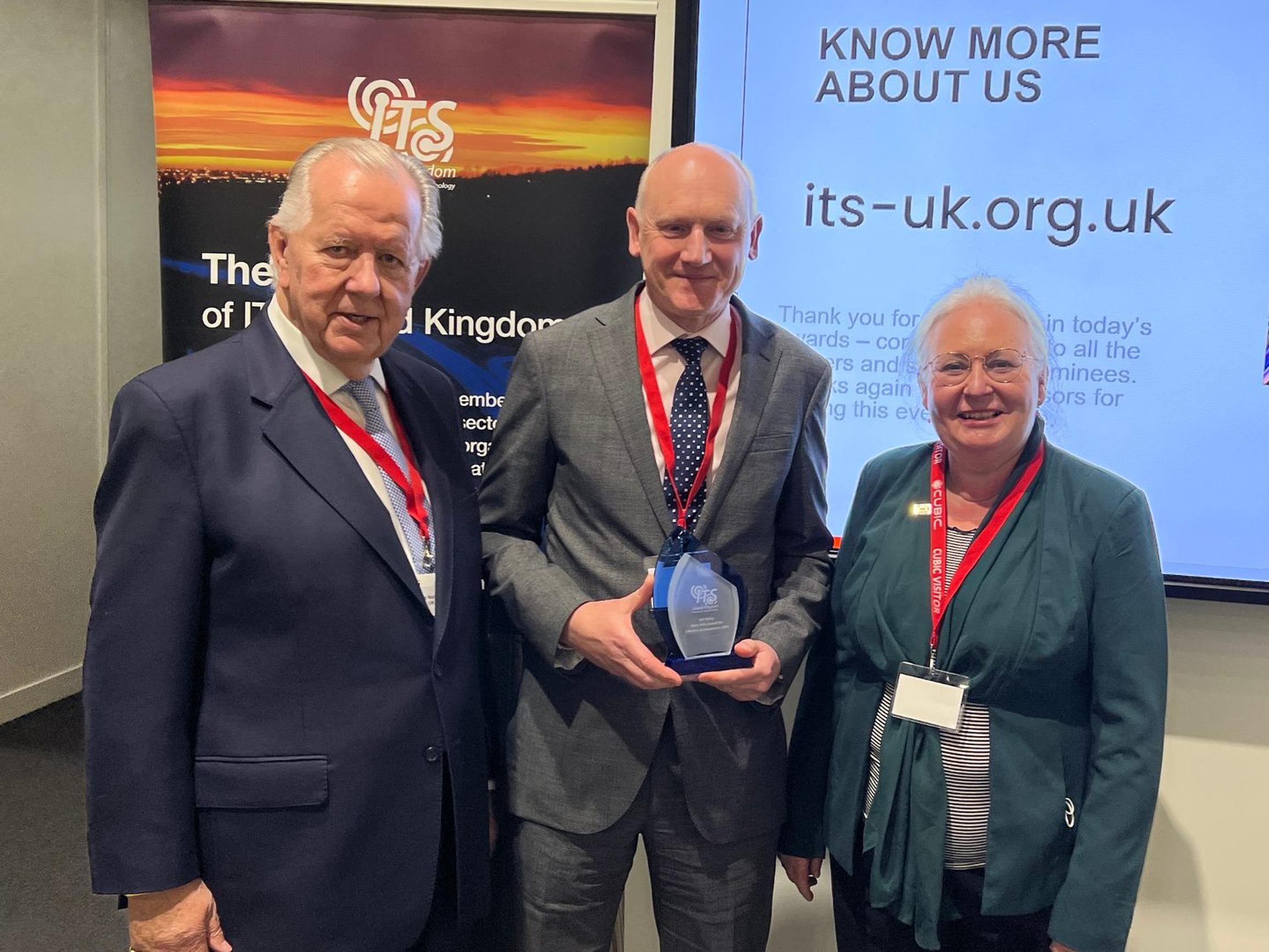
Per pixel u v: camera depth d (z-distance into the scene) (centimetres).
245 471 117
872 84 179
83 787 299
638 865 199
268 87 191
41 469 354
